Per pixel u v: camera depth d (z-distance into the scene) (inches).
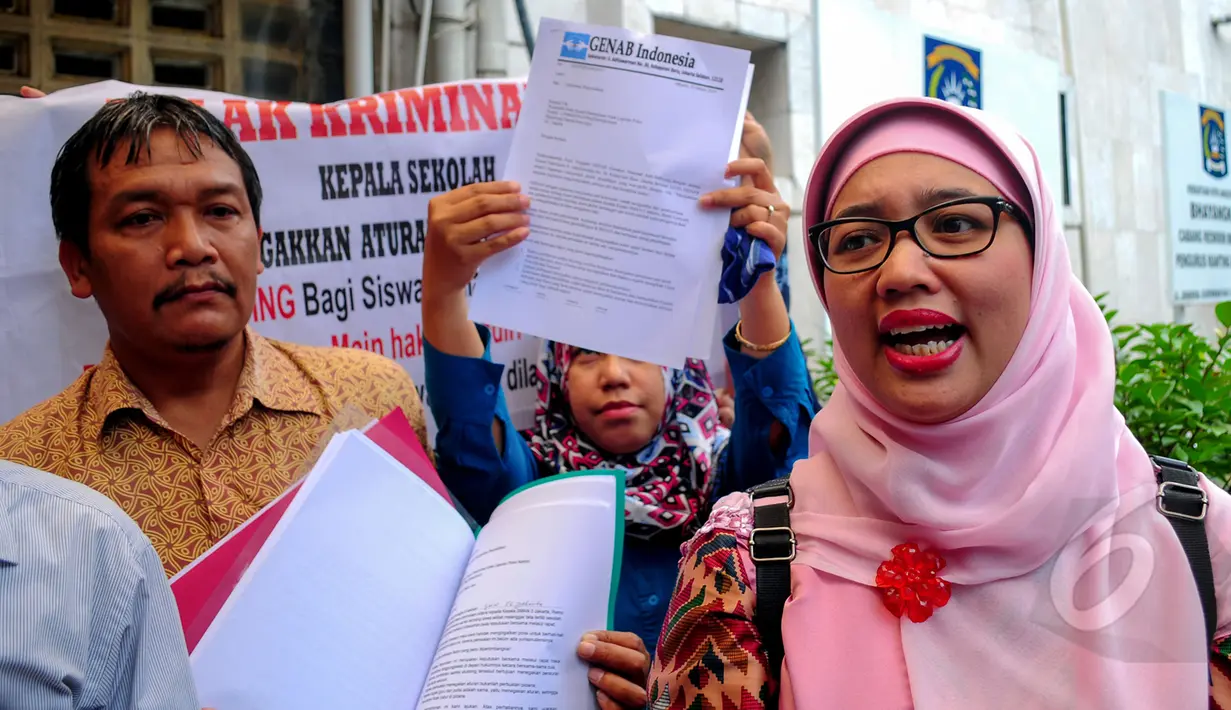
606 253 61.6
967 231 43.8
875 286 44.4
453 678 47.3
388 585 50.6
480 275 62.6
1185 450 86.4
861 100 142.3
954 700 41.3
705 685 43.9
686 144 61.8
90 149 58.5
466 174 92.6
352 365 69.7
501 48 126.2
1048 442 44.8
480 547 53.6
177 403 61.6
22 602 37.1
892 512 45.0
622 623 71.5
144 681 40.1
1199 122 146.5
